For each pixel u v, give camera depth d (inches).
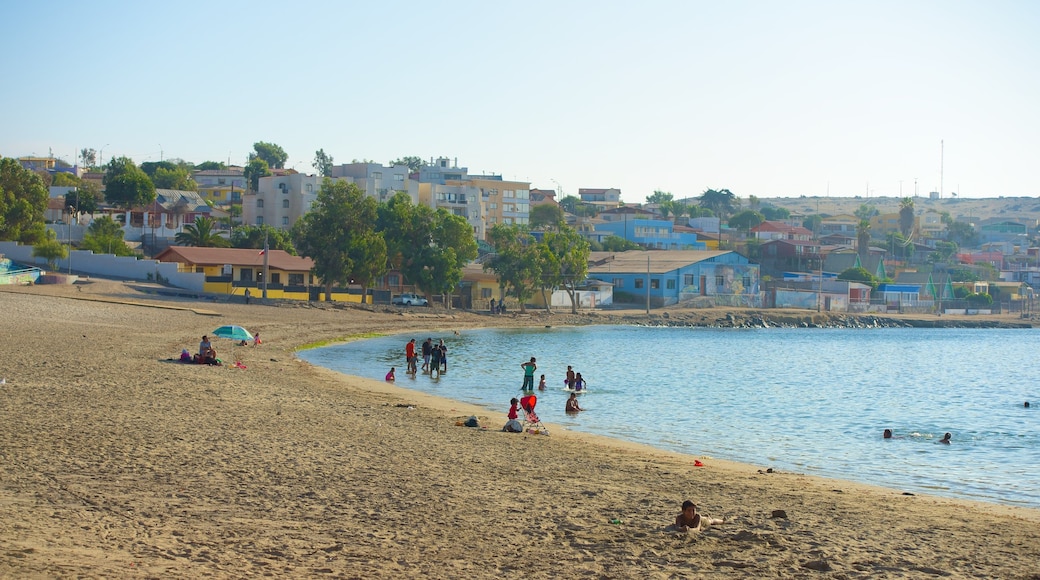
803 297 6368.1
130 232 5275.6
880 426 1525.6
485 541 577.6
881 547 614.5
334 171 6801.2
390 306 4205.2
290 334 2792.8
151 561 468.8
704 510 716.7
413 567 508.7
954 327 6545.3
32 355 1552.7
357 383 1733.5
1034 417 1707.7
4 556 441.7
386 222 4347.9
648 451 1114.7
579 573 518.3
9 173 3929.6
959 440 1370.6
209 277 3818.9
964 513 781.3
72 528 517.0
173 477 698.8
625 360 2792.8
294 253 4749.0
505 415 1407.5
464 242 4451.3
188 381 1395.2
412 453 915.4
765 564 553.9
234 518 586.9
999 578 551.2
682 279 5826.8
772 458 1147.9
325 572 484.4
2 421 888.3
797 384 2288.4
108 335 2119.8
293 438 946.1
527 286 4788.4
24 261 3617.1
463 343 3198.8
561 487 784.3
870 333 5531.5
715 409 1688.0
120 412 1019.9
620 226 7662.4
